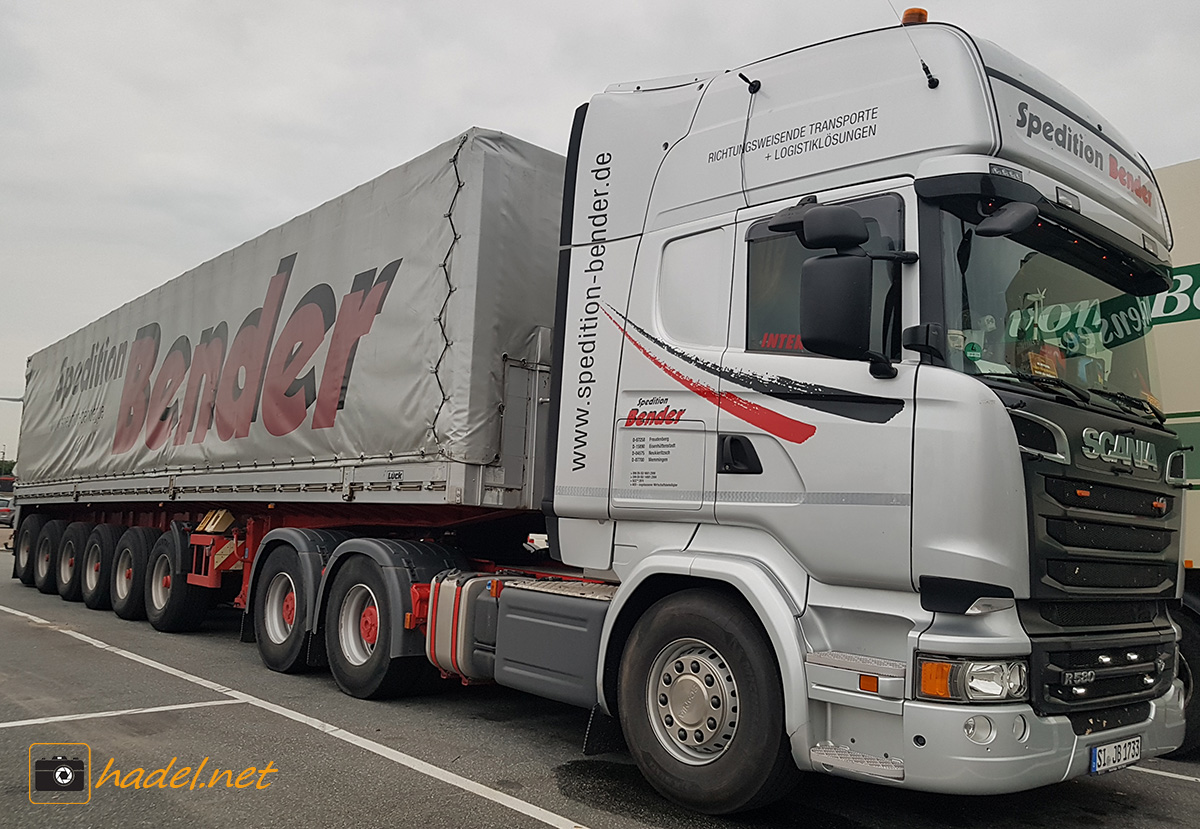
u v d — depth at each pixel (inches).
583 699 201.2
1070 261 180.2
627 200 213.2
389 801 179.2
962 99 162.6
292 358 330.0
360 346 291.1
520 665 218.2
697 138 202.1
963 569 147.3
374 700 269.9
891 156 168.4
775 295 180.9
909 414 156.3
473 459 246.4
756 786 165.6
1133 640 170.4
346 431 292.8
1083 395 172.2
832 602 164.7
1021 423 152.9
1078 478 161.2
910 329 157.3
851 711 157.0
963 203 160.2
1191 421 234.7
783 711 165.5
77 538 539.2
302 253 335.0
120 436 486.6
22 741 217.6
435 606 250.1
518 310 258.8
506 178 259.9
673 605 184.1
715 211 195.0
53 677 296.7
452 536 297.4
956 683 145.6
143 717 243.1
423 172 273.7
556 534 216.1
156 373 452.4
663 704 184.9
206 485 384.5
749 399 179.5
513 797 183.9
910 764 146.8
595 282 215.6
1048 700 151.3
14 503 669.3
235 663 332.2
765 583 169.3
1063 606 159.2
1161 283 205.9
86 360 558.3
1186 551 229.5
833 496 163.8
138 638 394.0
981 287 160.9
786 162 184.4
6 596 568.1
